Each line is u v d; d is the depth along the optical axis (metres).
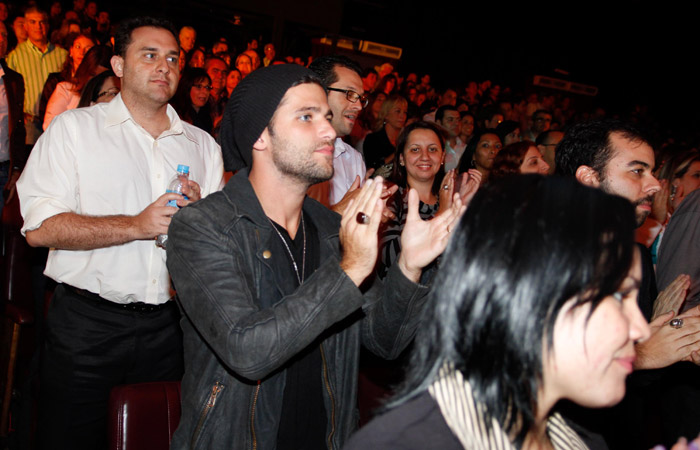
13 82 4.15
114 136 2.24
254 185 1.46
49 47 5.68
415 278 1.34
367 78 8.19
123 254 2.19
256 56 8.01
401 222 2.66
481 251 0.75
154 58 2.22
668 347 1.50
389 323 1.39
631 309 0.77
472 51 14.87
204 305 1.25
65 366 2.17
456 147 5.65
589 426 1.12
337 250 1.55
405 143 2.95
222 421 1.32
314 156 1.38
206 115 4.53
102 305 2.19
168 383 1.68
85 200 2.19
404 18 13.87
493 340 0.74
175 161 2.36
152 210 2.04
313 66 2.89
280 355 1.17
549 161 4.14
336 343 1.46
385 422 0.80
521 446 0.76
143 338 2.26
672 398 2.21
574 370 0.73
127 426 1.58
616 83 15.46
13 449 2.60
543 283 0.71
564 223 0.72
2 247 3.16
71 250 2.16
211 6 11.13
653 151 1.94
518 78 15.35
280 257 1.43
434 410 0.79
